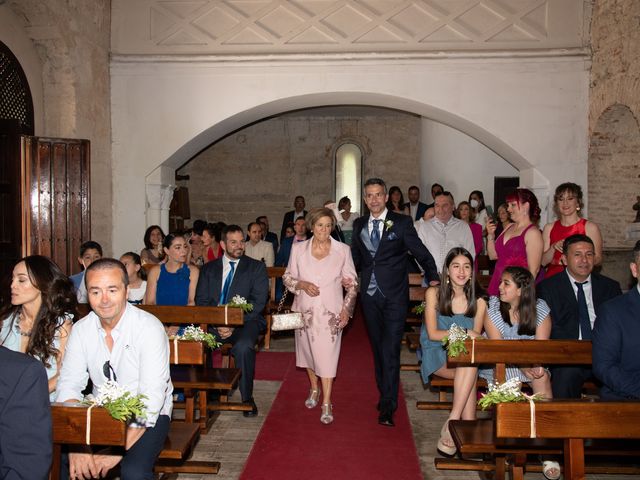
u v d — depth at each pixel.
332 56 8.59
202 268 5.39
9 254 6.49
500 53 8.45
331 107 14.19
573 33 8.48
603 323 3.29
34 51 7.41
